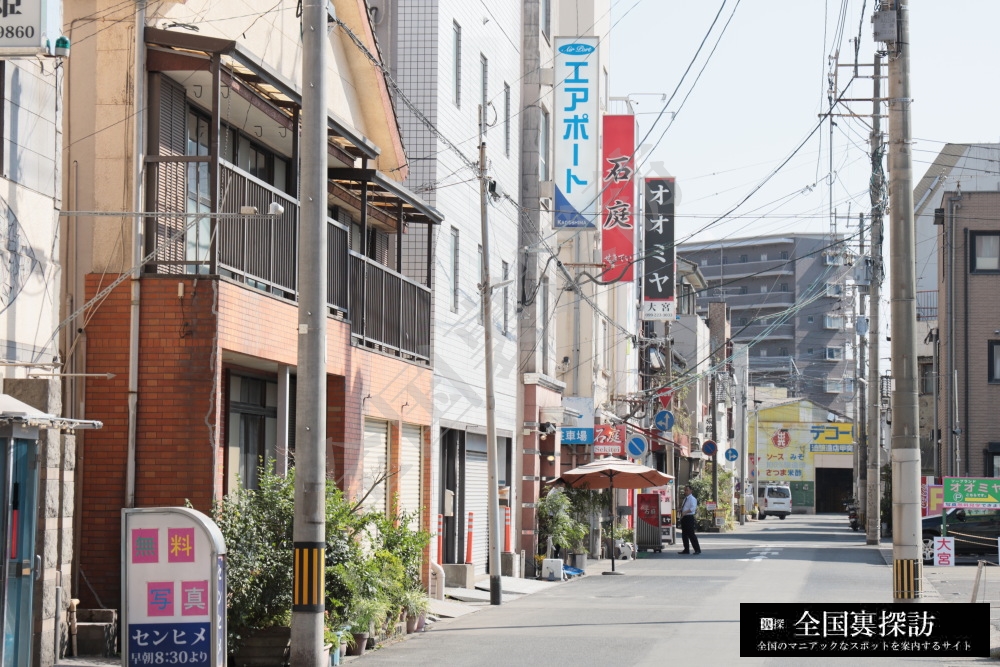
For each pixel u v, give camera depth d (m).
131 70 17.09
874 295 50.59
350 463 22.30
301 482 14.87
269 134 21.23
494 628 20.64
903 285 21.17
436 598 25.30
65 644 14.94
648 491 48.31
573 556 36.84
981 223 54.25
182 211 17.97
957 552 40.41
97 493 16.59
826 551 45.62
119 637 15.73
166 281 16.80
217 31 19.19
